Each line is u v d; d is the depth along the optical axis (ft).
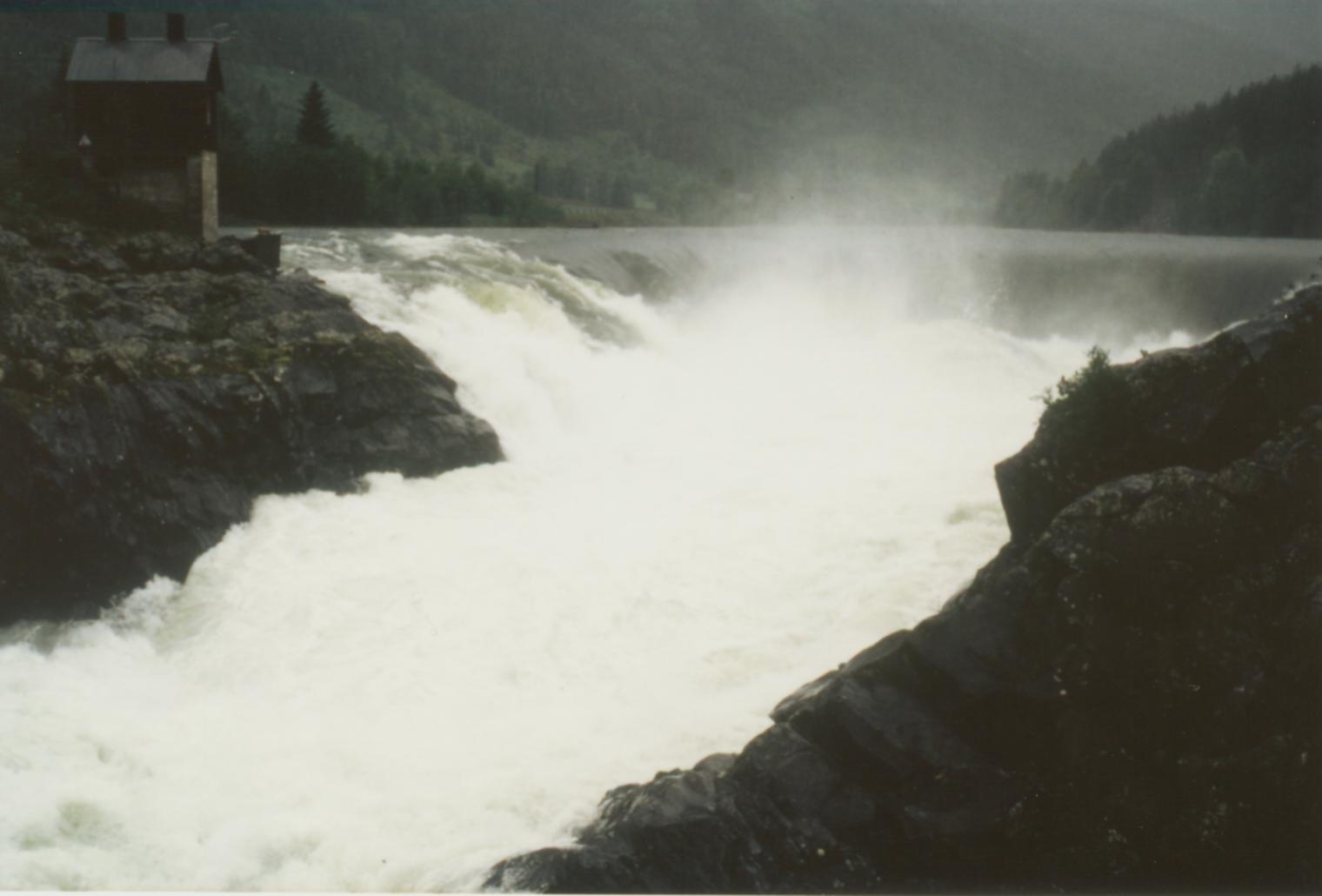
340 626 80.12
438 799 60.95
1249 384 57.00
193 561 89.15
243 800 61.72
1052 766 54.54
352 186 287.28
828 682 59.98
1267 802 50.90
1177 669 53.26
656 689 72.18
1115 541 54.54
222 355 99.04
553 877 52.95
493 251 158.92
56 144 130.00
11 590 86.28
